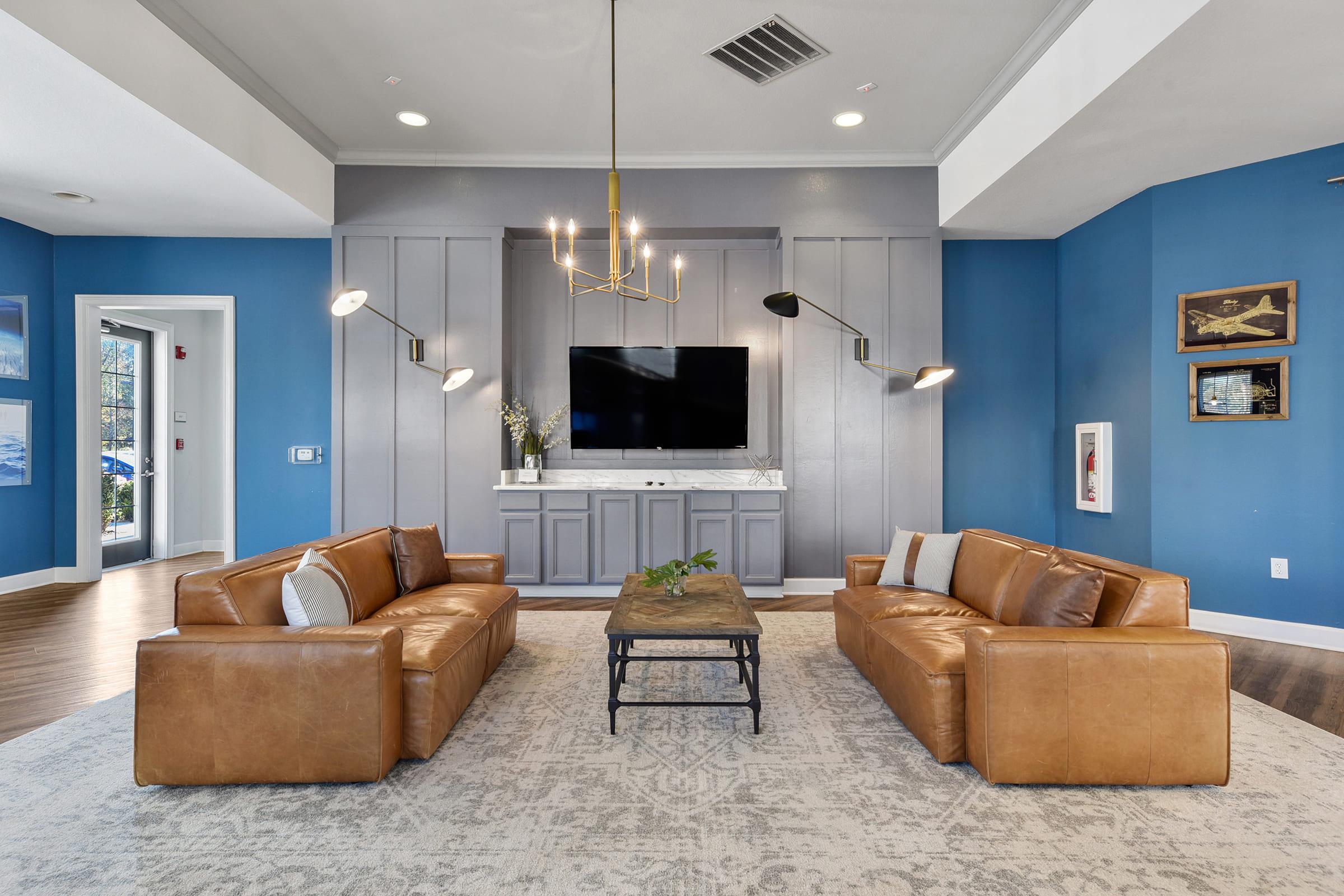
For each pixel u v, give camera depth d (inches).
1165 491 156.6
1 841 70.3
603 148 181.6
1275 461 142.9
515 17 123.7
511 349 202.5
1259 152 138.6
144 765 80.6
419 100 155.5
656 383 200.7
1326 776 84.3
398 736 86.2
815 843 69.8
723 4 119.9
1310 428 138.9
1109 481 172.9
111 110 120.1
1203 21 94.3
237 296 197.6
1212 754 79.7
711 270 204.1
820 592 189.8
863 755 90.3
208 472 283.9
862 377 189.6
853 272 188.9
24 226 187.9
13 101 117.1
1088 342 182.2
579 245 205.3
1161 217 156.2
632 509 187.5
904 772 85.7
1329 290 136.7
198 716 80.8
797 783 82.6
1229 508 148.3
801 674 123.4
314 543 117.2
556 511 187.8
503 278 191.3
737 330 204.4
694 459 206.2
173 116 124.1
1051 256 199.2
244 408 198.1
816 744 94.0
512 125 167.9
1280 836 71.1
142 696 80.8
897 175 188.1
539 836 71.1
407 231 188.1
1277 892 61.8
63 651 136.9
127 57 113.4
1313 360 138.5
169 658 81.0
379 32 128.9
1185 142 134.0
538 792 80.6
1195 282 151.8
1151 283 158.1
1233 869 65.4
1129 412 166.6
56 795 80.0
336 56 137.4
